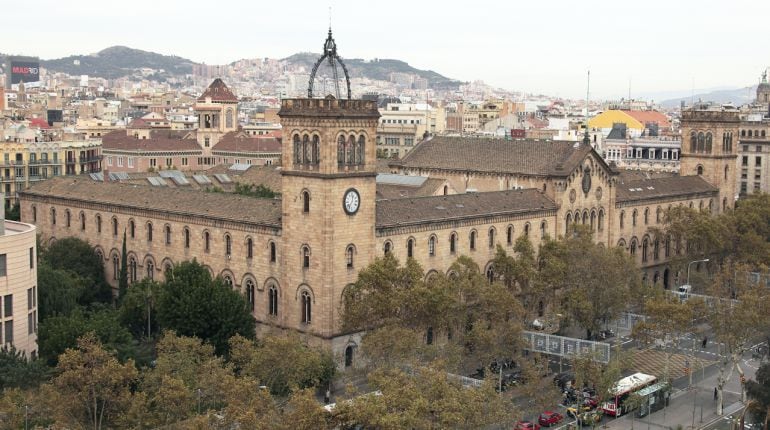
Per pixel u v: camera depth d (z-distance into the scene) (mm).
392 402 79812
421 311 109750
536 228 145750
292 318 119438
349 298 112938
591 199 156125
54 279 126062
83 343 87500
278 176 191125
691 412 112438
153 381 88125
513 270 128500
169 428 78812
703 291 157875
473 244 134750
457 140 173500
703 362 129625
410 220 124812
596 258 130125
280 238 120125
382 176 165625
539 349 119125
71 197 152750
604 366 111500
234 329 113812
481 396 83188
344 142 115250
